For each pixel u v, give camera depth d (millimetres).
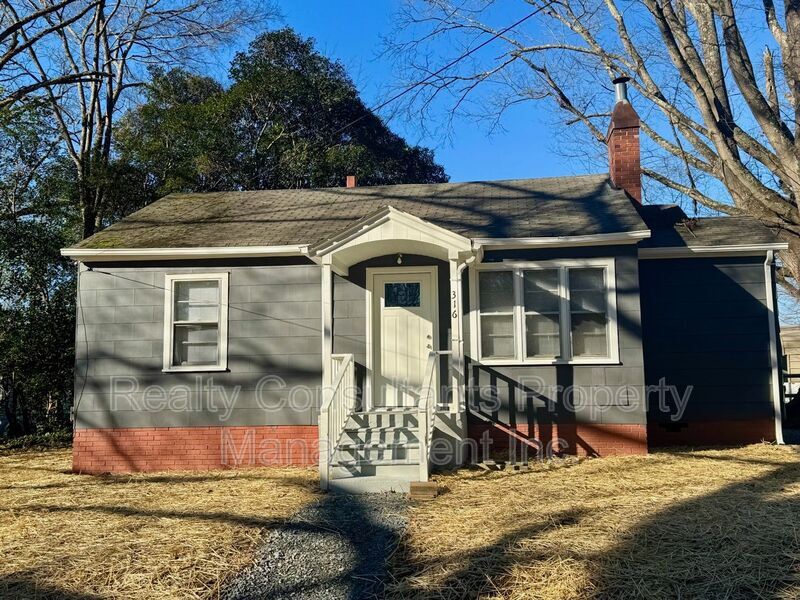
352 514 7270
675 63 14422
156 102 24484
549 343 10469
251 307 11039
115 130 24672
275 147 28312
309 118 30047
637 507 6906
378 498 8016
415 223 9586
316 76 30266
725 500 7051
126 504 8102
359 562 5797
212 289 11188
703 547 5609
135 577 5480
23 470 11297
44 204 17375
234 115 28172
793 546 5551
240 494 8500
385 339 10898
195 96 29906
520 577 5172
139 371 10992
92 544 6348
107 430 10914
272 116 29234
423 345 10844
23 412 17406
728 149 14156
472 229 10992
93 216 19531
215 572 5594
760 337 11508
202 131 25188
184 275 11133
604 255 10406
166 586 5328
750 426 11383
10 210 16859
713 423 11445
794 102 13031
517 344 10469
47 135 18719
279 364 10898
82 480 10078
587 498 7434
